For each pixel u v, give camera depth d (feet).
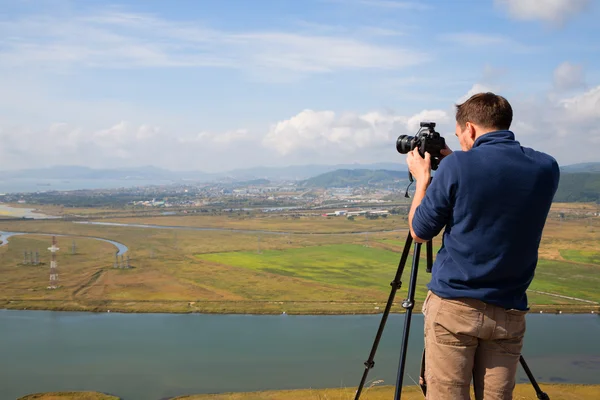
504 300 13.78
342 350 194.70
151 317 258.78
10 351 196.95
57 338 217.36
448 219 14.43
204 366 179.11
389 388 122.31
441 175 14.20
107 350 199.21
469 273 13.84
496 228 13.48
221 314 266.77
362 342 204.95
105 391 155.84
